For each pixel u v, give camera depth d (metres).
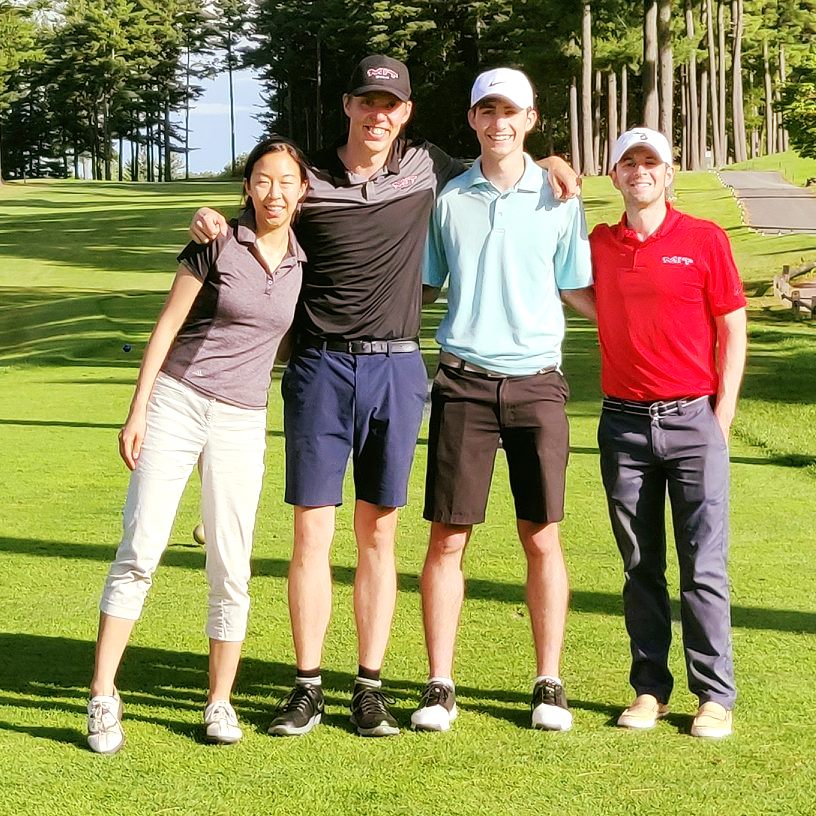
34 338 18.69
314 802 3.39
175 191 65.75
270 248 3.88
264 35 89.50
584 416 11.24
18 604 5.35
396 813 3.32
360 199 3.93
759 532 6.76
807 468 8.65
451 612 4.13
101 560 6.11
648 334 3.97
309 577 4.00
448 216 4.09
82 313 21.66
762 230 36.09
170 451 3.85
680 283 3.92
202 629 5.02
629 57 56.06
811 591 5.58
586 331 18.34
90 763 3.65
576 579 5.79
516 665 4.60
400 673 4.53
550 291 4.10
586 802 3.39
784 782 3.53
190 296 3.82
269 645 4.85
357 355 4.01
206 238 3.79
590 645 4.83
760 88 88.38
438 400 4.11
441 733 3.93
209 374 3.85
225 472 3.87
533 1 52.41
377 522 4.06
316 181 3.93
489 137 4.00
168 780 3.53
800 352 15.70
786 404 11.64
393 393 4.02
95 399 12.06
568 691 4.33
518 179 4.07
